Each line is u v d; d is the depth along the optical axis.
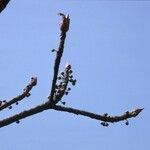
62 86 8.48
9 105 9.31
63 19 7.43
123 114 8.54
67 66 8.62
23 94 9.46
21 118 8.44
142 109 8.58
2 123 8.37
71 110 8.54
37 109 8.45
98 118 8.55
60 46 7.66
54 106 8.45
